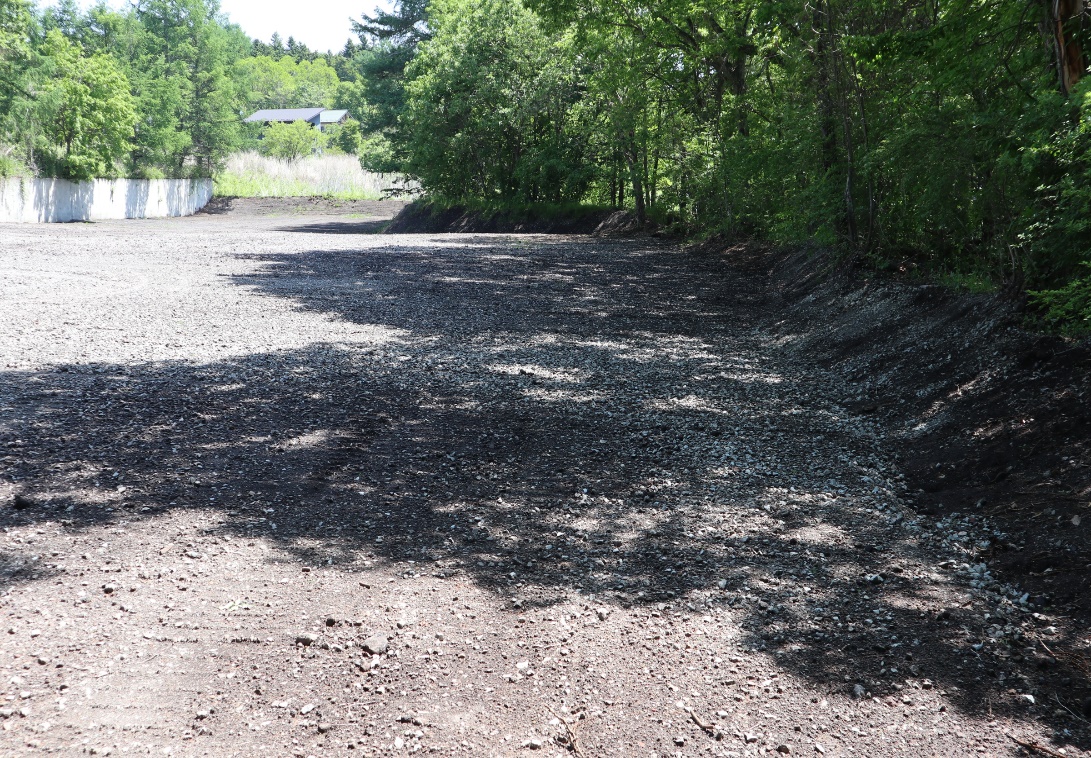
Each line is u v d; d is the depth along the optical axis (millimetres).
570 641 3945
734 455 7059
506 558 4859
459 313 14148
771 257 23281
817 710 3506
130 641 3678
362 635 3871
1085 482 5629
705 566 4887
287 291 15727
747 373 10625
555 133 42500
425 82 43562
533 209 42781
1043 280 8805
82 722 3102
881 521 5758
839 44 15297
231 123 62875
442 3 46281
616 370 10320
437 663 3684
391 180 67375
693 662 3822
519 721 3312
